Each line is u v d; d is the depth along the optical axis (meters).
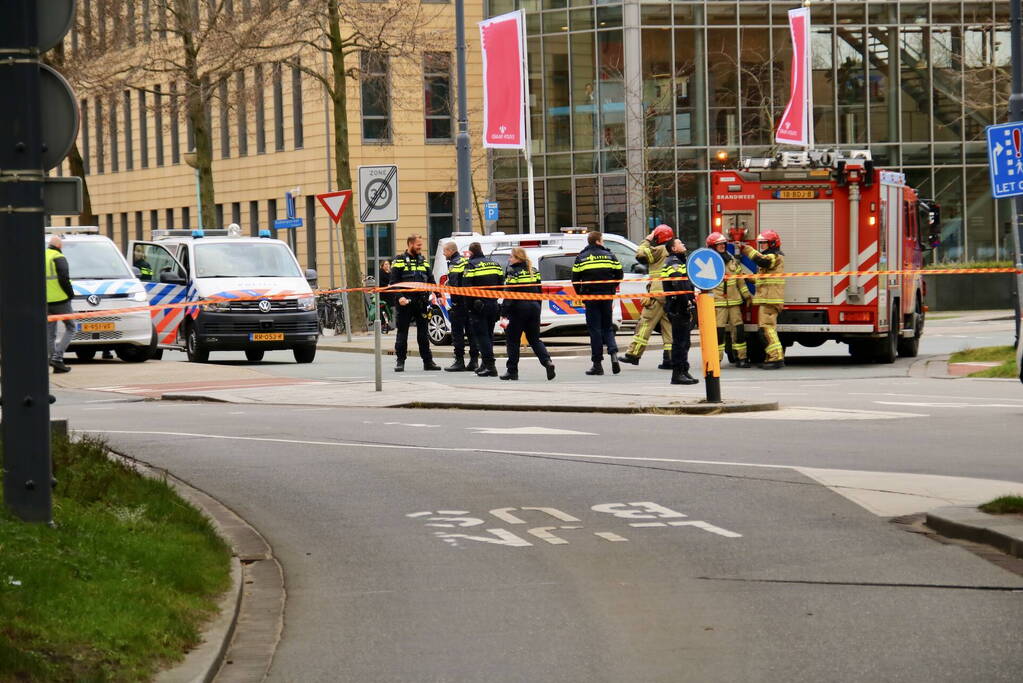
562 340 53.81
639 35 80.69
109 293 44.84
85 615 11.19
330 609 13.25
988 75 80.62
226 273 47.75
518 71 56.75
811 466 20.69
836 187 40.31
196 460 22.64
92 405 33.25
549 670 11.03
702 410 27.97
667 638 11.90
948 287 73.00
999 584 13.55
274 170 90.56
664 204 81.25
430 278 42.34
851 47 81.94
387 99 78.69
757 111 81.69
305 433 26.03
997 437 23.52
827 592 13.39
